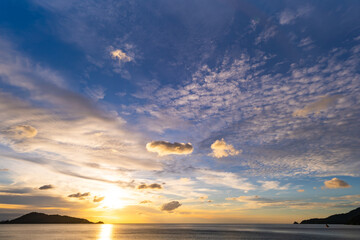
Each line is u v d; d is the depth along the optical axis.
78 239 115.50
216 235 149.75
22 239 112.94
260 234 160.38
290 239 114.06
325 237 124.75
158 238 124.56
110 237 131.88
